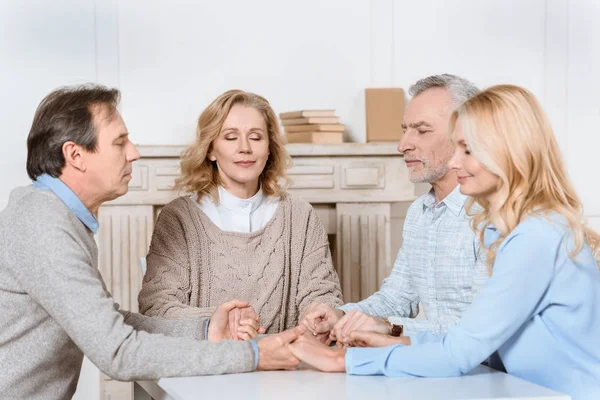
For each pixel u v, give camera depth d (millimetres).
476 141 1798
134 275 3887
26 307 1930
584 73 4512
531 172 1812
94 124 1994
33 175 2037
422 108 2475
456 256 2434
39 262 1870
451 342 1762
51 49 4156
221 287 2703
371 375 1812
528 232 1764
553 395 1599
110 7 4191
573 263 1789
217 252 2725
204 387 1727
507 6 4445
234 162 2729
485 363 2047
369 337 1965
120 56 4219
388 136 4168
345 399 1579
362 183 3957
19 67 4129
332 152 3926
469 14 4426
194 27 4258
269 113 2844
